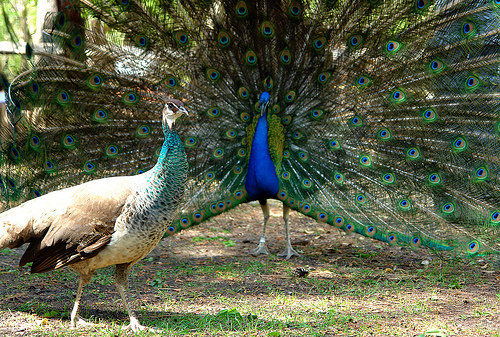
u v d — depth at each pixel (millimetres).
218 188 6508
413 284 5355
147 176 3574
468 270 6023
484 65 5820
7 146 5371
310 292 5082
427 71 6074
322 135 6531
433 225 6141
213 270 5879
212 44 6445
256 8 6270
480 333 3799
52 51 5621
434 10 5898
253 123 6520
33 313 4227
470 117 6016
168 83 6410
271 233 8242
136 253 3602
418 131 6211
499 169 5938
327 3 6195
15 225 3643
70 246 3518
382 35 6184
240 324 3973
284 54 6395
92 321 4062
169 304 4602
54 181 5871
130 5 5977
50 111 5742
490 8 5648
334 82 6453
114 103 6168
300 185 6426
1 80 5332
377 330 3875
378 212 6309
